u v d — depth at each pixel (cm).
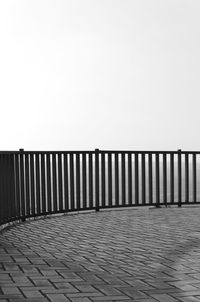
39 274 577
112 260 651
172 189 1269
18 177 999
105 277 565
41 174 1067
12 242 784
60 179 1102
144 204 1236
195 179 1283
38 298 484
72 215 1127
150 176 1239
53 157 1088
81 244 765
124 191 1205
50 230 907
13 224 984
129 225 969
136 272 588
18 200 998
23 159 1018
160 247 738
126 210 1220
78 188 1147
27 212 1029
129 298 486
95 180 1180
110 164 1179
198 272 589
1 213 897
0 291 508
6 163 935
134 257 670
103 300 479
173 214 1143
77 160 1138
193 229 915
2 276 568
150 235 847
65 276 568
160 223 995
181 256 676
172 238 816
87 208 1166
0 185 894
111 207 1196
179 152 1262
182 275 575
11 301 474
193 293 503
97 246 747
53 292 505
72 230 906
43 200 1070
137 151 1215
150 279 557
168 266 618
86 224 984
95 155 1168
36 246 749
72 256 676
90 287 523
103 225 969
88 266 618
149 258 663
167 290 514
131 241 789
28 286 526
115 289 516
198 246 746
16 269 601
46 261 645
